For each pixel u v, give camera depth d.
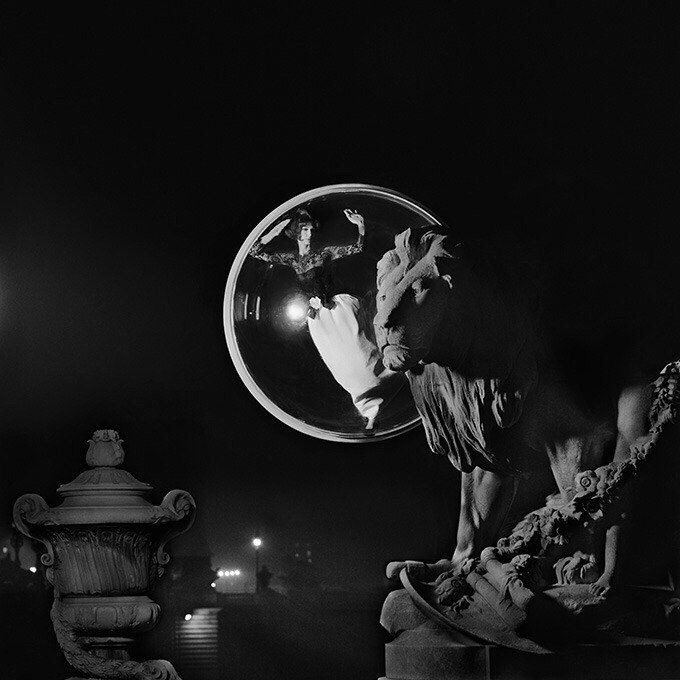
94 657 5.32
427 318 4.14
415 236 4.29
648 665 3.96
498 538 4.39
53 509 5.34
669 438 4.17
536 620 3.98
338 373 6.04
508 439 4.25
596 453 4.23
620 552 4.10
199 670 6.18
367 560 6.40
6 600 6.07
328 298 6.07
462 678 3.99
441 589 4.21
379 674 6.25
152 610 5.36
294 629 6.29
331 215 6.14
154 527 5.38
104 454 5.52
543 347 4.29
